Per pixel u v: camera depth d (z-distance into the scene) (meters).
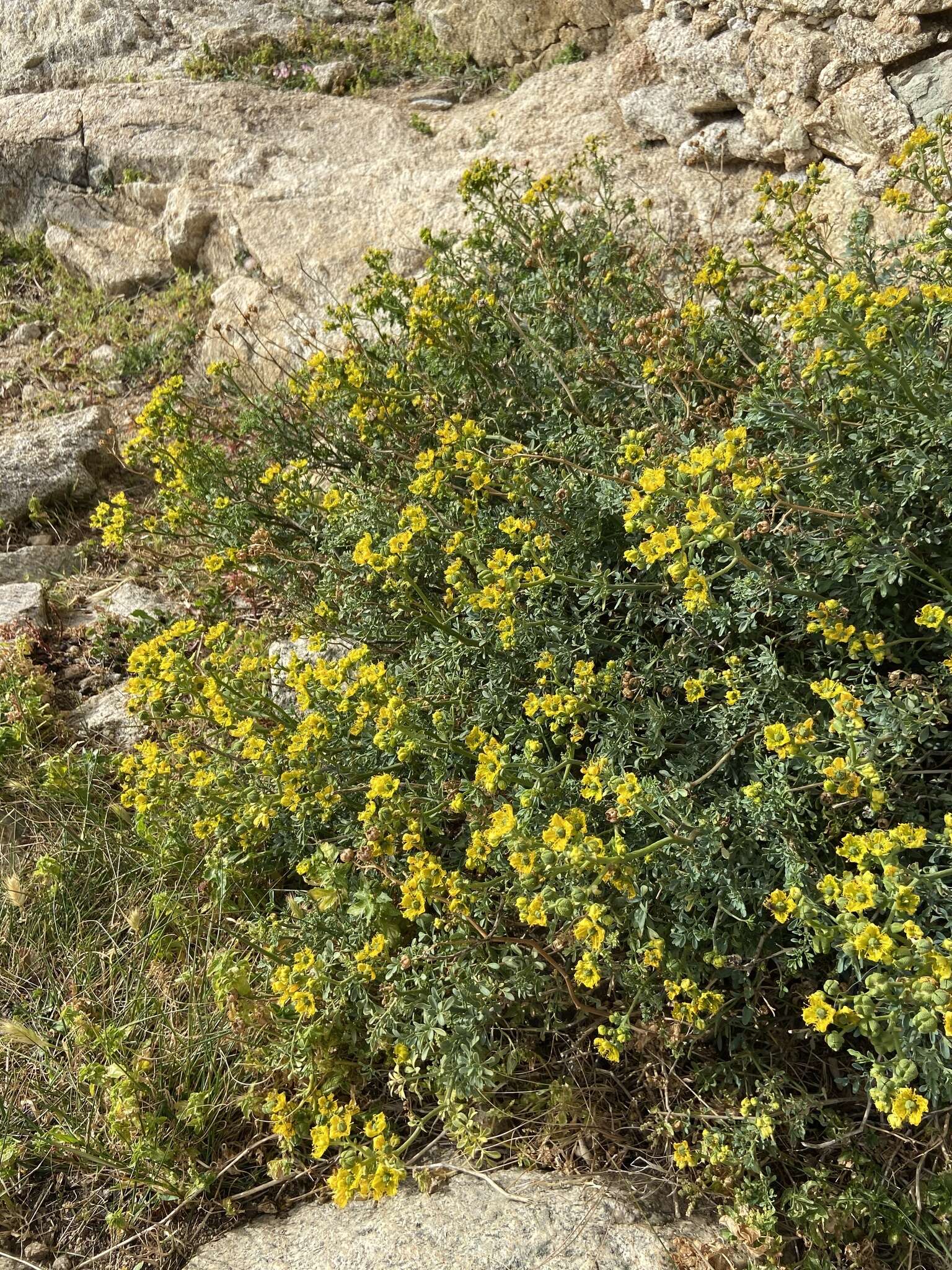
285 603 4.38
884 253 3.53
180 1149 2.86
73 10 8.41
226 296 6.40
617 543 3.37
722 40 5.09
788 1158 2.61
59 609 4.83
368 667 2.91
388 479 4.19
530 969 2.73
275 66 7.84
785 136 4.95
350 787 3.14
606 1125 2.73
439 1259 2.48
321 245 6.29
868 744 2.60
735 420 3.29
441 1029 2.70
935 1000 1.97
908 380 2.96
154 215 7.23
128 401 6.14
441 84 7.41
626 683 2.92
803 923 2.43
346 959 2.88
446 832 3.17
